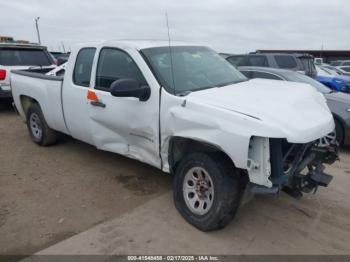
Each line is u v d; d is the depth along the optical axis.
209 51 5.07
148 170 5.24
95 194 4.48
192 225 3.71
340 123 6.44
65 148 6.28
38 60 9.94
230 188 3.38
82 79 4.97
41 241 3.47
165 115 3.76
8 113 9.59
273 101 3.57
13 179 4.94
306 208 4.17
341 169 5.55
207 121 3.35
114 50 4.50
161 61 4.15
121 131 4.41
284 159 3.32
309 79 7.89
